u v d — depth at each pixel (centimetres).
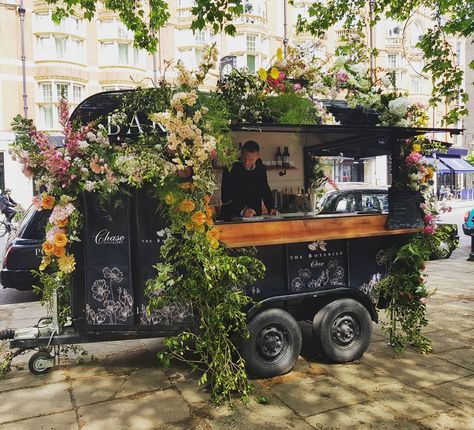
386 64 2781
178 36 2394
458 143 3744
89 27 2314
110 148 364
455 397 360
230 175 486
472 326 547
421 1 744
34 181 379
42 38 2233
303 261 419
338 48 608
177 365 432
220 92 386
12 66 2195
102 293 376
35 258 683
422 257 452
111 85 2341
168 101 364
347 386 381
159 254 370
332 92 440
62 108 363
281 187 618
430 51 671
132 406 349
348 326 431
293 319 404
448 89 653
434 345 481
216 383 352
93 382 394
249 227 375
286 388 377
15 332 401
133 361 445
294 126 365
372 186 954
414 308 466
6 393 374
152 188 364
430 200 473
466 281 820
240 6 556
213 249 347
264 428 315
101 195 362
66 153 358
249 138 583
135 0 725
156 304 354
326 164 642
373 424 320
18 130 364
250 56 2455
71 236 368
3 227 1623
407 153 467
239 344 383
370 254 457
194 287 350
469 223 1061
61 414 337
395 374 405
